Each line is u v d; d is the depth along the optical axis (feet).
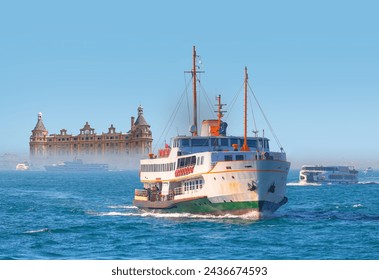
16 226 466.70
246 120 465.88
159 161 512.63
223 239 370.12
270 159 434.30
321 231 405.39
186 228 417.28
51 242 372.79
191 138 479.82
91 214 564.71
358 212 573.33
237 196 430.20
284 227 421.59
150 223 455.63
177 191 486.79
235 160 440.45
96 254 328.90
